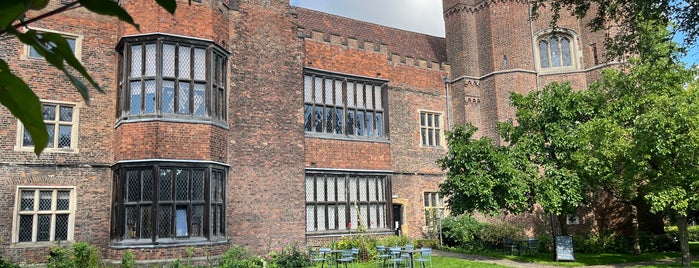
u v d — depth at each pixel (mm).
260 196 15484
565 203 15656
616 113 14984
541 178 15492
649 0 9883
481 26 23281
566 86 16312
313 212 17266
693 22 9688
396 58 21562
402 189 20594
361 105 19188
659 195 13289
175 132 13648
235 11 15867
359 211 18328
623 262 15445
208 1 14609
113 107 14750
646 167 13531
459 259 15766
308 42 18172
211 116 14250
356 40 19422
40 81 13859
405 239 17719
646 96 14492
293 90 16828
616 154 13859
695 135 12383
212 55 14523
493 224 19750
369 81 19516
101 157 14438
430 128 22188
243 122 15523
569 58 23297
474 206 15500
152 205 13227
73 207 13898
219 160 14531
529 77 22578
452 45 23656
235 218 14914
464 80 22719
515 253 17672
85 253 12367
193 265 13273
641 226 21281
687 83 15938
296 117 16734
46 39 1184
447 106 22781
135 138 13492
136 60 13984
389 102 20969
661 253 18281
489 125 22391
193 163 13742
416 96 21859
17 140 13492
